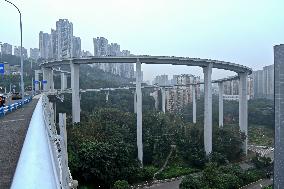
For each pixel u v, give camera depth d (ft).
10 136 61.82
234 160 360.28
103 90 513.45
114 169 209.05
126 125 341.41
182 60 349.82
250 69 431.84
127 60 342.23
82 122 315.78
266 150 430.61
